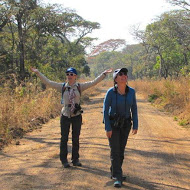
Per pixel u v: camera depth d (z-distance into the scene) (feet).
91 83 18.31
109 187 15.37
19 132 28.50
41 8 76.48
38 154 21.67
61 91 18.47
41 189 14.98
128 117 15.78
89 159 20.29
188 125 33.63
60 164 19.19
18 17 72.49
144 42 144.46
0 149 23.09
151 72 176.24
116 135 15.55
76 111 18.13
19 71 72.59
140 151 22.68
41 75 18.34
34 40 86.84
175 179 16.90
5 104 29.32
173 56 129.08
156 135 28.71
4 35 79.71
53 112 41.39
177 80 60.80
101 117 40.73
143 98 79.56
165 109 49.65
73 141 18.75
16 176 16.88
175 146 24.50
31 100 38.50
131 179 16.65
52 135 28.60
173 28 111.04
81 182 15.99
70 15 93.25
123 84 15.29
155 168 18.75
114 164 15.72
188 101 43.68
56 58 90.89
